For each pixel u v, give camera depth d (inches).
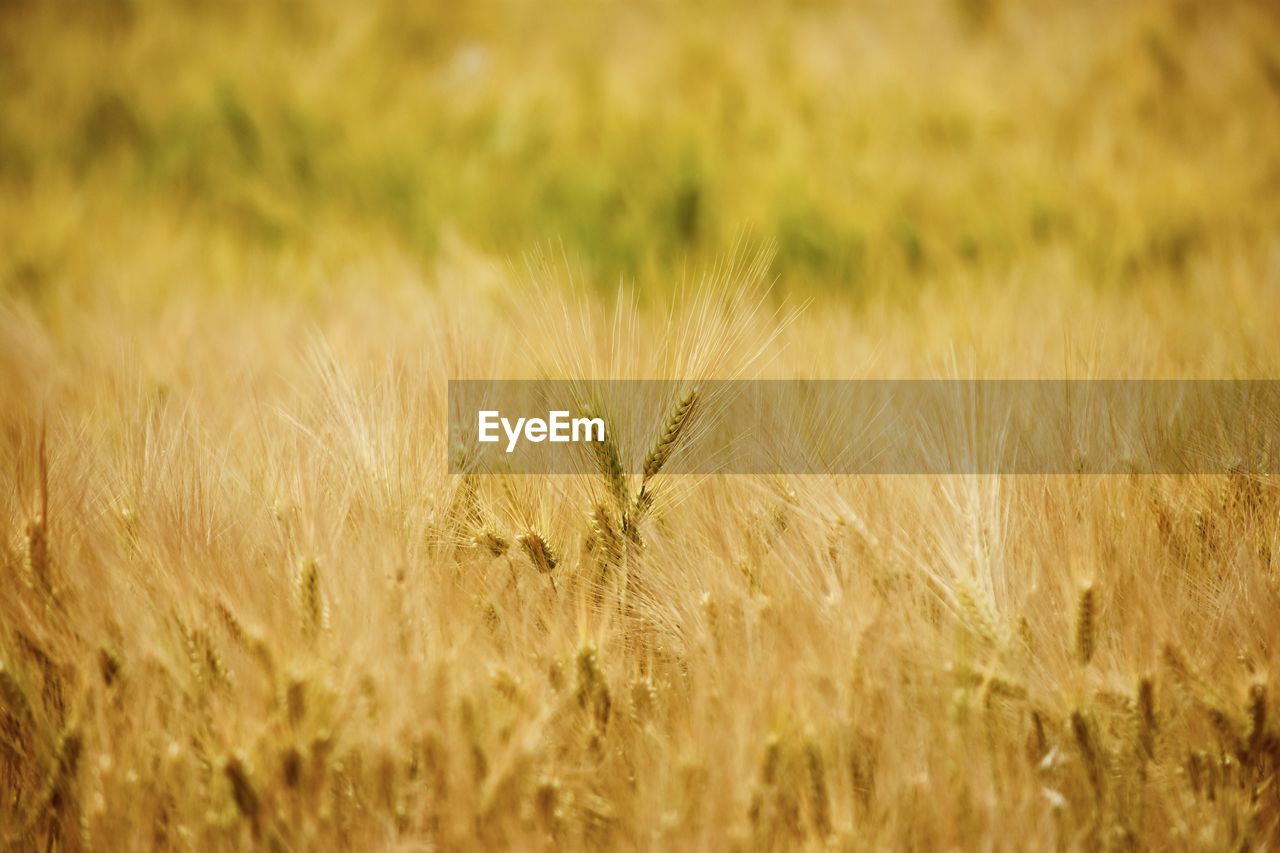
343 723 129.6
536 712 130.8
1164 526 136.1
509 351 144.5
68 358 157.2
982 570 132.6
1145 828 129.9
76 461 136.8
